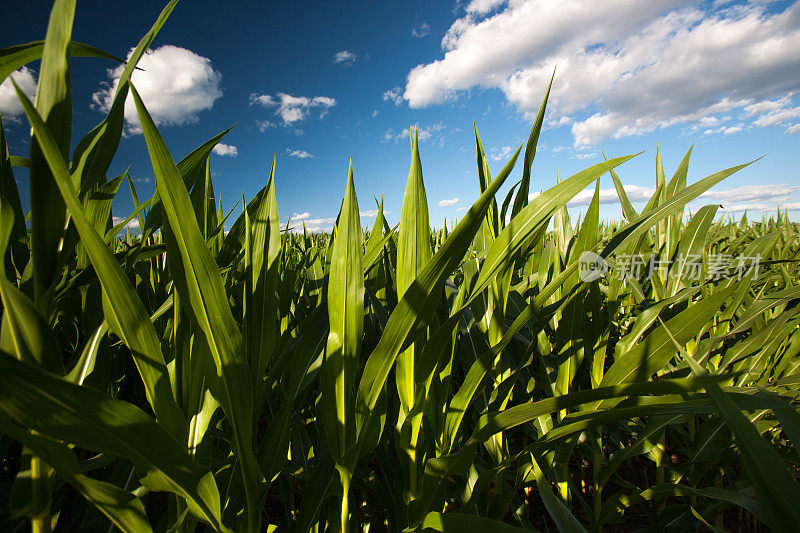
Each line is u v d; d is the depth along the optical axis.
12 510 0.47
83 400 0.39
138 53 0.56
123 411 0.42
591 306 1.11
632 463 1.58
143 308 0.49
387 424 1.06
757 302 1.22
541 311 0.91
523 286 1.55
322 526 0.98
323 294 1.13
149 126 0.41
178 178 0.45
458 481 1.03
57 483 0.74
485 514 0.90
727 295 0.71
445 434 0.81
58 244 0.48
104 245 0.43
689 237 1.34
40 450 0.40
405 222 0.66
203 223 0.89
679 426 1.30
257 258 0.74
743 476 1.21
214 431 1.02
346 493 0.67
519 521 1.06
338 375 0.64
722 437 1.06
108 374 0.80
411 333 0.62
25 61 0.51
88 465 0.77
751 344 1.21
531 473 1.04
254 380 0.74
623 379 0.83
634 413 0.55
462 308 0.66
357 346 0.63
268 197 0.77
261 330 0.74
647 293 1.86
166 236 0.52
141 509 0.52
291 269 1.14
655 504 1.34
